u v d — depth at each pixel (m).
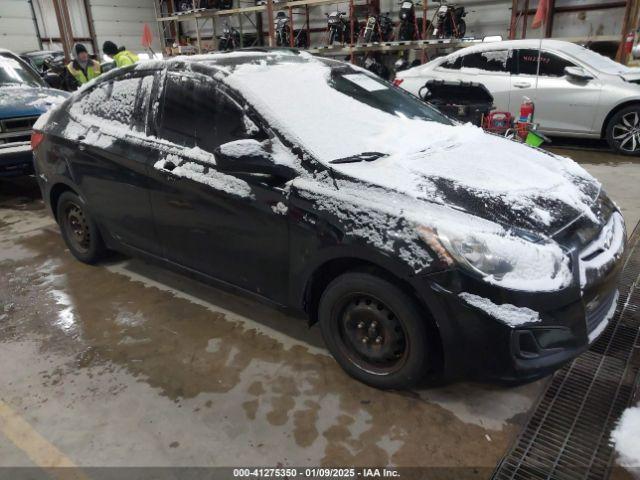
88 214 3.44
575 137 6.94
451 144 2.64
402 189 2.06
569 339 1.93
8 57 6.14
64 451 1.99
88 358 2.59
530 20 10.41
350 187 2.12
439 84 5.69
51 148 3.51
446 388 2.30
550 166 2.62
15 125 5.11
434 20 10.27
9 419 2.17
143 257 3.20
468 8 11.08
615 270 2.11
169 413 2.18
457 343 1.92
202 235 2.67
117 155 3.01
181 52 15.06
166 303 3.14
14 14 15.57
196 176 2.58
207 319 2.94
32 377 2.45
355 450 1.96
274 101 2.47
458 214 1.96
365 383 2.30
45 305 3.16
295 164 2.27
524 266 1.85
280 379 2.38
